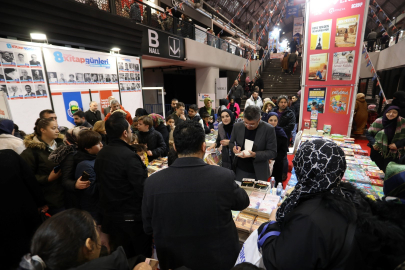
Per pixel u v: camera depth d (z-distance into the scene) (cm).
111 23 521
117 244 162
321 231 64
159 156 298
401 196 89
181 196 100
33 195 166
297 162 83
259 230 96
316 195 75
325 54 339
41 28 389
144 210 110
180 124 112
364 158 270
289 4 1941
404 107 257
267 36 2198
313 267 65
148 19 666
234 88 1099
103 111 521
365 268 64
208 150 314
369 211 76
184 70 1191
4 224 140
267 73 1445
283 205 89
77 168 169
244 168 245
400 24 993
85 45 477
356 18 306
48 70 404
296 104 668
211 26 1429
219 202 101
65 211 72
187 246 103
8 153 150
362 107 573
